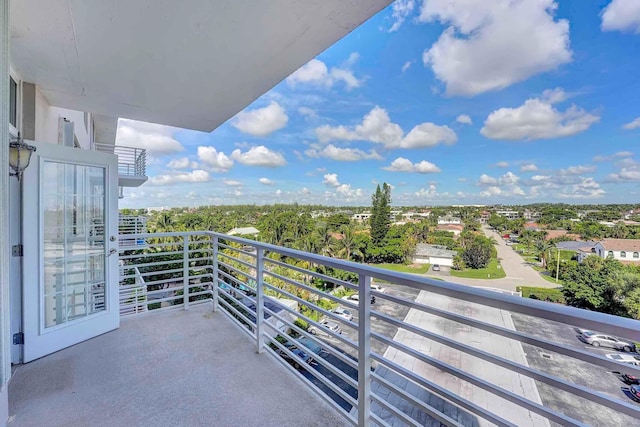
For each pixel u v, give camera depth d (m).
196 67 2.38
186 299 3.60
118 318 3.03
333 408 1.83
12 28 1.84
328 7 1.68
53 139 3.57
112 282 3.00
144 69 2.41
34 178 2.41
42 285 2.46
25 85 2.63
